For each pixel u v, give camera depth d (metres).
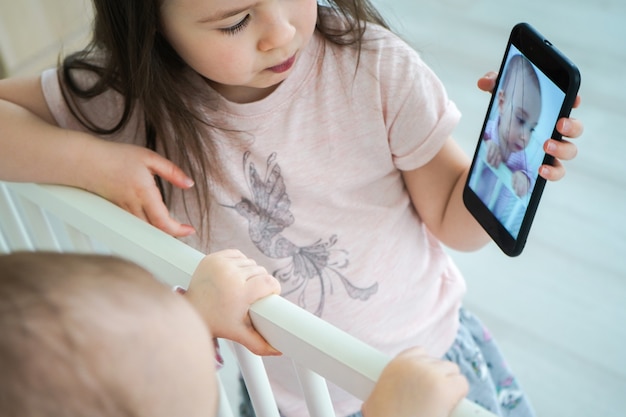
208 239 0.80
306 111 0.75
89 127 0.76
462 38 1.89
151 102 0.72
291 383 0.85
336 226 0.80
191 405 0.39
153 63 0.71
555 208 1.53
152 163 0.71
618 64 1.77
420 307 0.84
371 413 0.47
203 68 0.67
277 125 0.75
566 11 1.93
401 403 0.46
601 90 1.72
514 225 0.64
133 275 0.39
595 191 1.54
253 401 0.61
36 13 1.08
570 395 1.28
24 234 0.86
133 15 0.67
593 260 1.45
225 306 0.55
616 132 1.63
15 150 0.71
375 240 0.81
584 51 1.81
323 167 0.77
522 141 0.62
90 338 0.36
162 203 0.71
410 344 0.84
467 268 1.48
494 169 0.67
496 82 0.65
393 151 0.78
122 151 0.70
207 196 0.77
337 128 0.76
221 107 0.74
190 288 0.57
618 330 1.35
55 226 0.87
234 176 0.76
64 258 0.39
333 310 0.82
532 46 0.59
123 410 0.36
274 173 0.77
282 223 0.79
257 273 0.56
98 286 0.37
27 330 0.35
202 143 0.75
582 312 1.38
